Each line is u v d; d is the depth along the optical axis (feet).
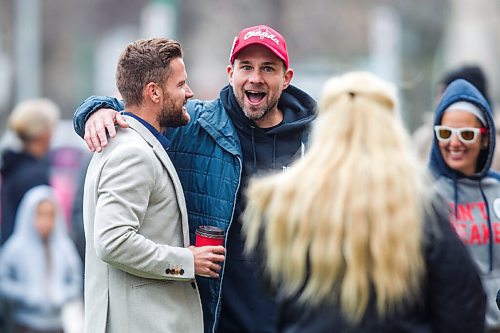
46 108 68.33
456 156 43.88
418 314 27.68
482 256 43.29
